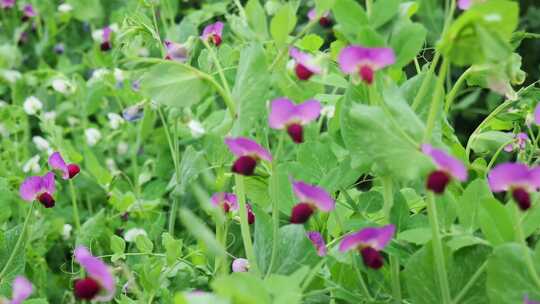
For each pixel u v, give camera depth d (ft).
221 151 2.81
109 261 3.03
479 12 1.88
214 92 3.87
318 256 2.19
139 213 3.21
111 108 4.27
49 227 3.13
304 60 2.17
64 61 4.58
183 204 3.11
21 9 5.08
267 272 2.18
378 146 1.98
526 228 2.16
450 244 2.09
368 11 2.19
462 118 4.47
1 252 2.58
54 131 3.44
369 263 2.01
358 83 2.02
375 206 2.36
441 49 1.93
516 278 1.98
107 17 5.18
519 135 2.64
